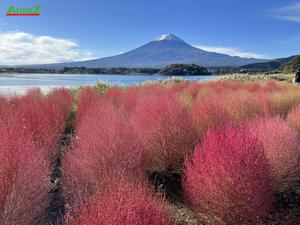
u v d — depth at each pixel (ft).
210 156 10.85
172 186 14.32
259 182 10.65
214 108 18.06
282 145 13.84
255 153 11.21
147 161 15.05
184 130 15.47
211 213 10.66
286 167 13.82
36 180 10.28
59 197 12.84
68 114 28.73
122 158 12.41
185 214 11.71
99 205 7.75
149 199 8.29
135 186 9.37
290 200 13.41
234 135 11.94
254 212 10.44
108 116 15.85
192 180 11.10
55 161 16.84
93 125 14.44
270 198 11.60
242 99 23.45
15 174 9.70
